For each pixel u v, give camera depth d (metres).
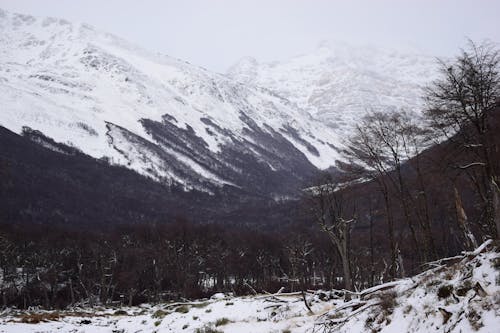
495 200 16.44
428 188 27.72
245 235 97.81
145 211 187.00
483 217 24.78
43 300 77.31
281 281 70.19
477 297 10.51
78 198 177.25
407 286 14.31
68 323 30.72
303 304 20.38
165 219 176.25
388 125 27.73
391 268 30.22
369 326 13.02
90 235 102.44
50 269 79.81
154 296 77.62
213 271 84.25
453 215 30.36
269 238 89.19
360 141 28.30
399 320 12.22
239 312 22.33
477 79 20.28
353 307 15.23
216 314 23.22
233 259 83.94
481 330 9.48
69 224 139.00
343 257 30.03
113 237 96.62
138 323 28.73
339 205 31.72
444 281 12.38
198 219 173.75
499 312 9.59
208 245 89.25
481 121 20.69
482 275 11.23
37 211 146.62
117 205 185.88
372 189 30.14
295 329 16.36
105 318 36.25
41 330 26.06
